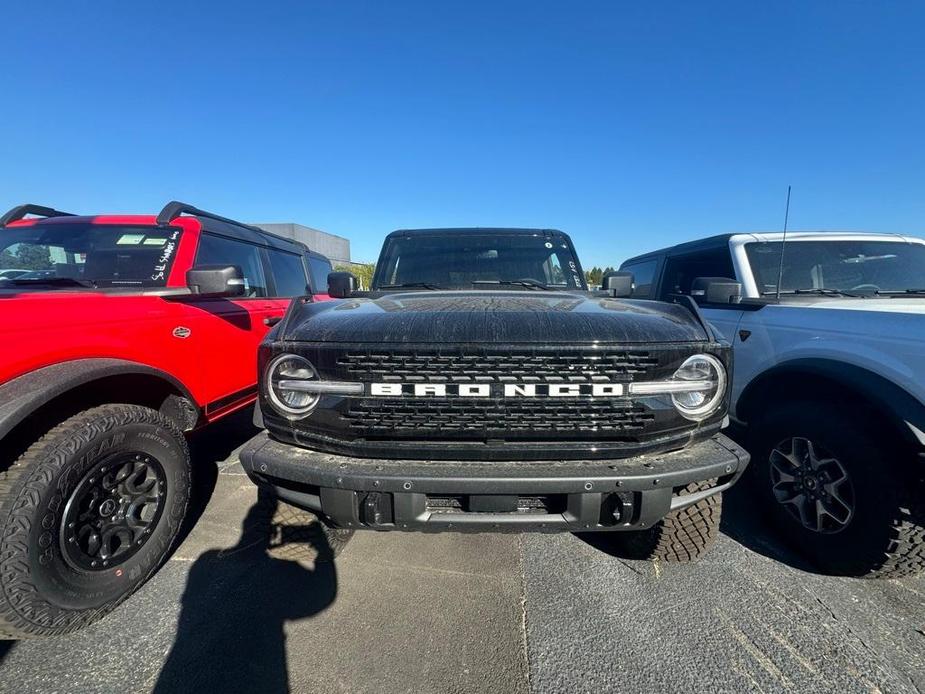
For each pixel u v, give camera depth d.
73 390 2.19
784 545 2.61
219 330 3.23
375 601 2.11
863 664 1.77
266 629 1.94
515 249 3.54
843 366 2.42
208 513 2.91
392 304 2.31
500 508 1.72
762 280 3.54
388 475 1.68
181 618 2.01
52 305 2.12
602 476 1.68
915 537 2.07
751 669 1.75
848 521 2.25
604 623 1.98
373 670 1.74
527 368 1.76
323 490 1.75
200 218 3.66
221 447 4.07
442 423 1.78
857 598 2.15
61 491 1.84
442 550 2.51
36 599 1.76
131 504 2.15
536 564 2.39
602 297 2.88
